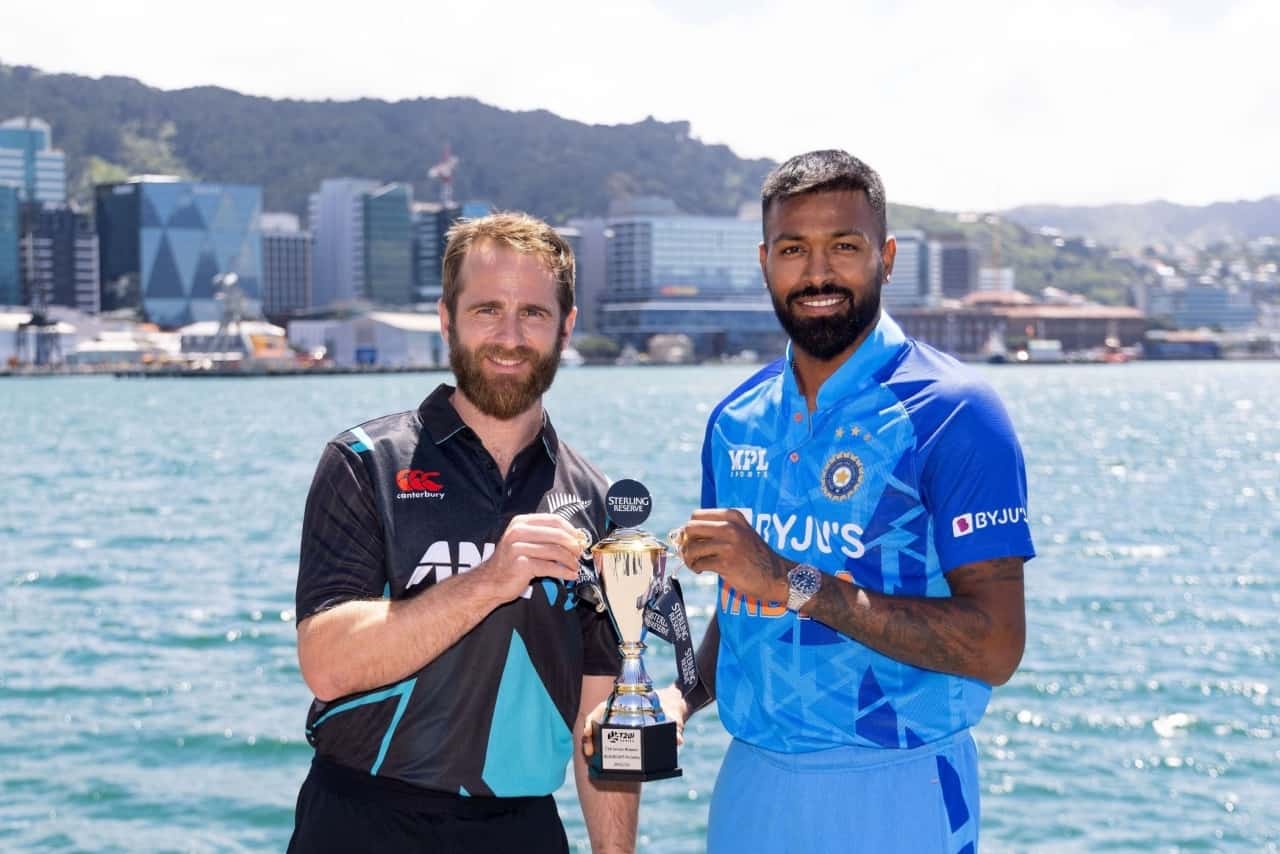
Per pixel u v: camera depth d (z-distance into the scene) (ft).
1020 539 10.47
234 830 29.30
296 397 349.20
